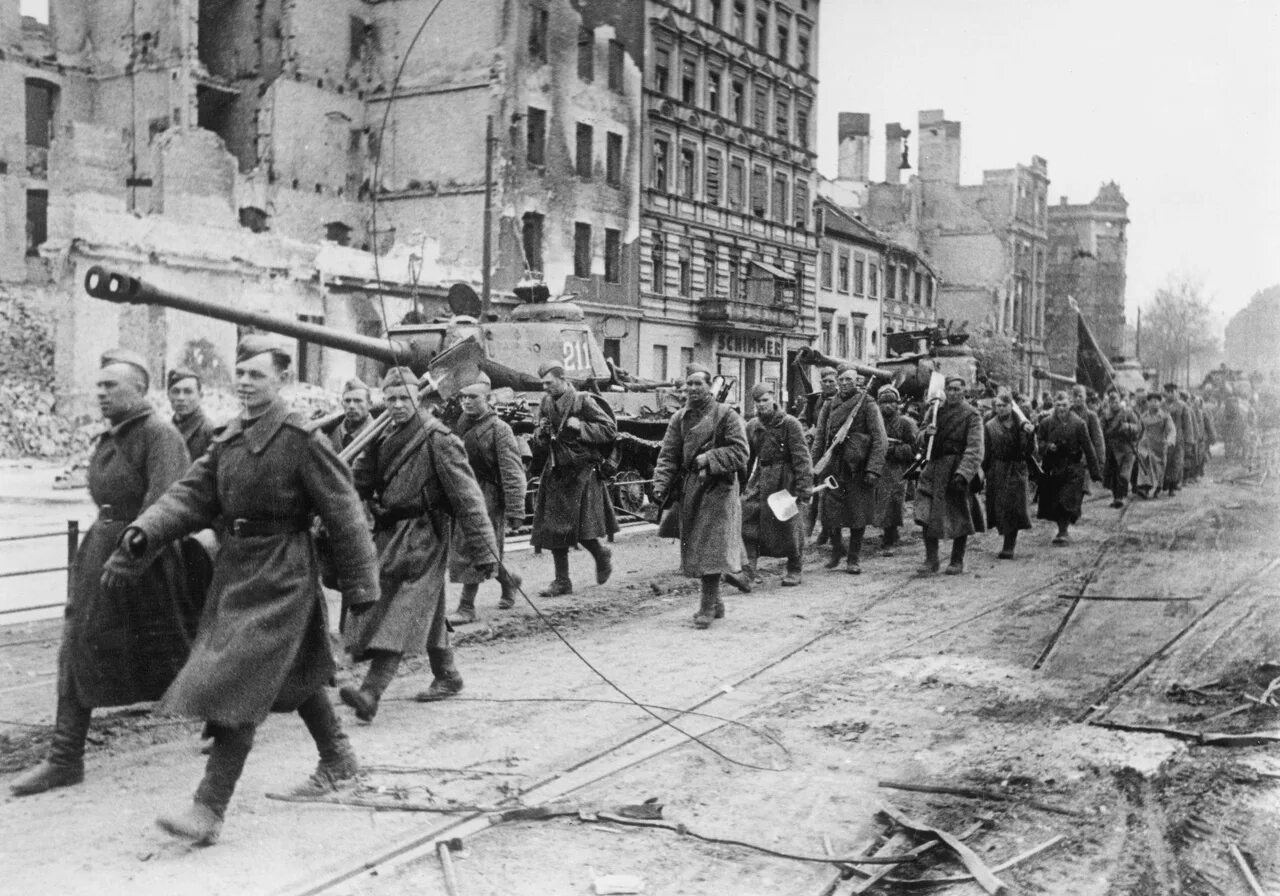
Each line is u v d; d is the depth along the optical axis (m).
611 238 39.41
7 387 27.41
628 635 8.89
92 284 8.91
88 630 5.19
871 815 5.07
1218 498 22.00
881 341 54.22
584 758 5.79
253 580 4.67
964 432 12.04
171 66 35.97
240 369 4.77
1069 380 59.19
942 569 12.63
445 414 11.03
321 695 5.20
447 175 36.25
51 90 36.88
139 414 5.23
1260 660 8.03
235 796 5.16
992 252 58.03
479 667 7.77
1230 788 5.44
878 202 59.41
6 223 34.88
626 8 39.38
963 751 5.98
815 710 6.75
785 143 47.09
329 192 37.34
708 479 9.21
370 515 6.79
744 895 4.25
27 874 4.27
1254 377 31.27
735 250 44.56
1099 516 18.77
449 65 36.38
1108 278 60.25
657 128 40.31
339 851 4.54
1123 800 5.28
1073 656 8.20
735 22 43.94
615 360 38.88
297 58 36.41
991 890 4.29
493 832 4.80
